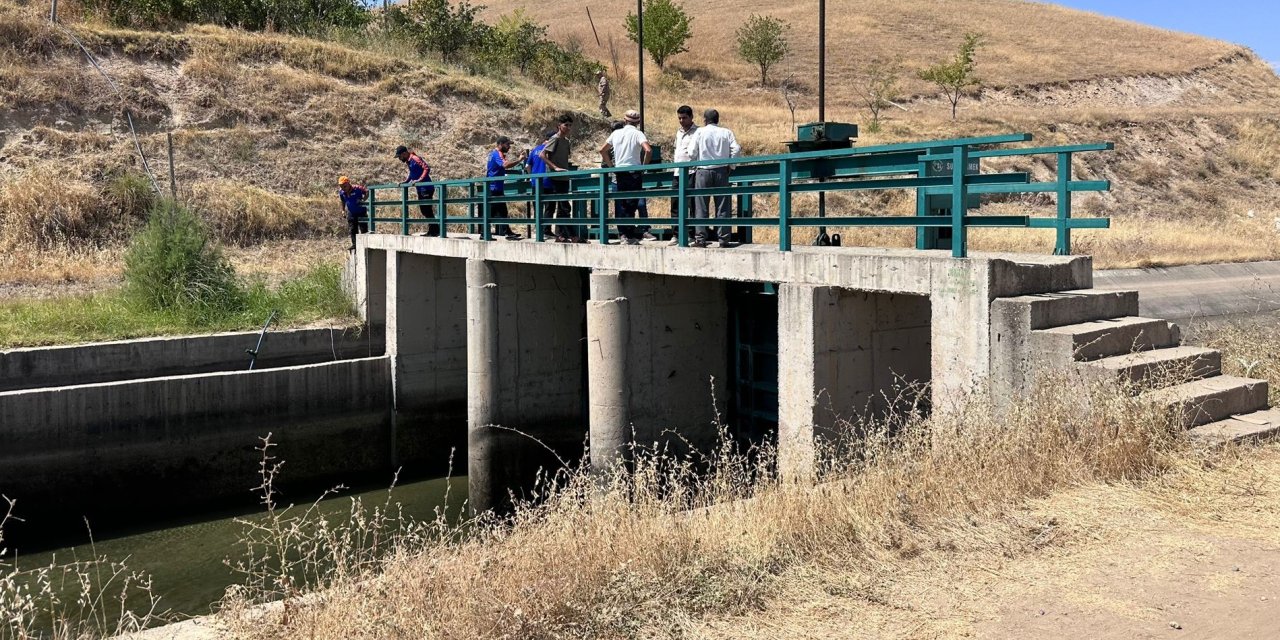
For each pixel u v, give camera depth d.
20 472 13.57
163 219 18.75
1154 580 5.30
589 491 7.82
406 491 15.82
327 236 25.64
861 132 41.25
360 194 19.97
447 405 17.58
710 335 12.98
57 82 27.05
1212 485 6.45
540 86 39.38
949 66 50.81
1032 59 66.19
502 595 5.31
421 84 32.72
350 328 18.19
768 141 36.41
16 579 11.57
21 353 14.78
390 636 5.04
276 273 22.16
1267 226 40.06
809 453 8.78
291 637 5.23
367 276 18.41
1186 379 7.46
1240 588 5.16
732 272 10.01
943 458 6.74
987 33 73.88
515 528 7.12
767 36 56.94
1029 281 7.76
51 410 13.75
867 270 8.50
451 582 5.50
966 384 7.71
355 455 16.64
